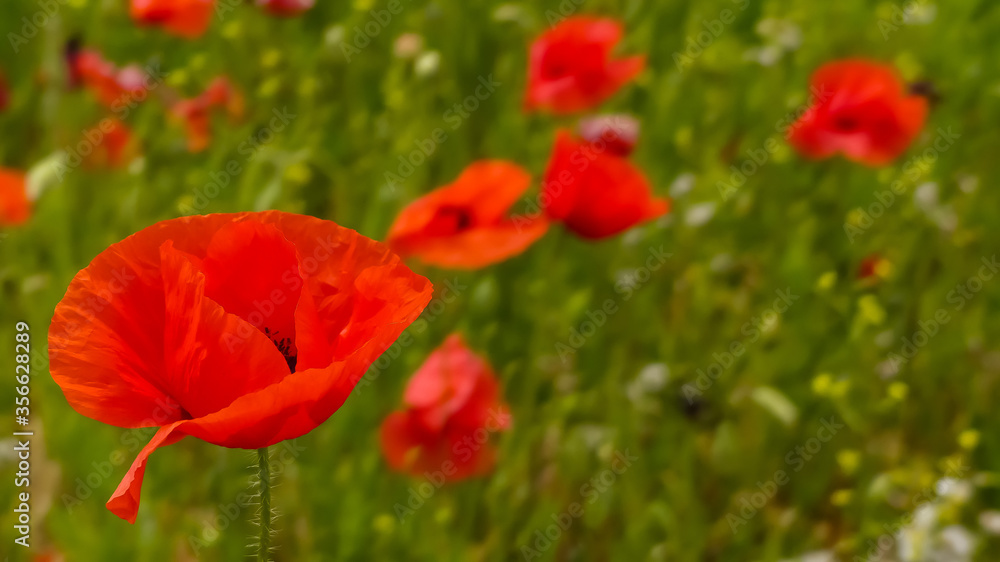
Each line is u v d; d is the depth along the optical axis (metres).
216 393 1.18
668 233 1.70
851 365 1.65
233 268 1.30
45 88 1.76
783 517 1.58
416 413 1.54
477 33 1.80
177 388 1.21
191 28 1.74
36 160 1.74
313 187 1.73
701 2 1.84
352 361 1.15
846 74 1.66
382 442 1.54
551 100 1.64
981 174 1.76
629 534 1.58
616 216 1.54
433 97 1.74
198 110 1.72
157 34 1.85
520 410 1.61
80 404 1.23
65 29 1.81
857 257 1.71
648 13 1.84
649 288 1.68
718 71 1.80
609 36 1.64
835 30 1.84
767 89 1.79
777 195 1.74
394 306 1.24
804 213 1.72
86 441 1.56
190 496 1.58
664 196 1.74
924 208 1.70
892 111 1.64
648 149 1.77
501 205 1.53
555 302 1.67
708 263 1.69
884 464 1.63
